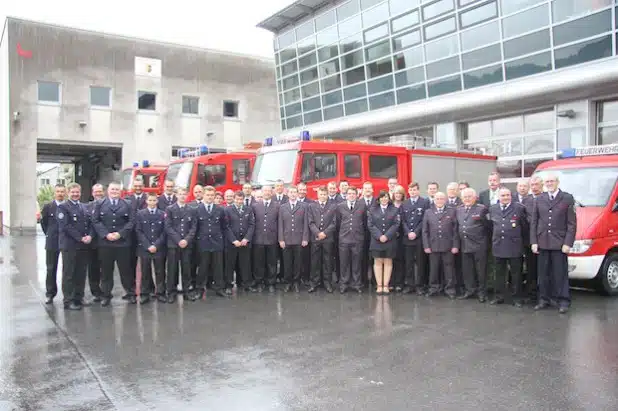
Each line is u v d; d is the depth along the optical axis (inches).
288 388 194.9
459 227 357.1
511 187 745.6
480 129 789.2
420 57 821.2
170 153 1184.8
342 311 323.6
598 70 599.2
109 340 259.4
